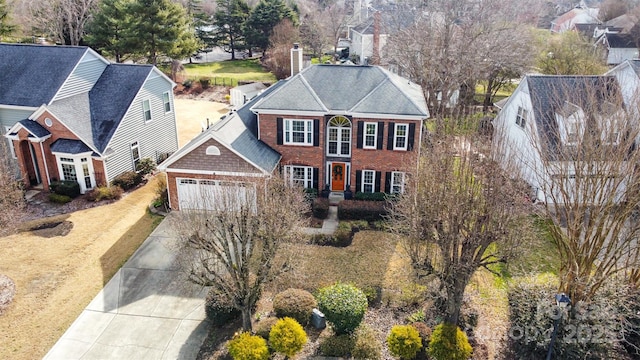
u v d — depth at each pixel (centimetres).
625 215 1608
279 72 6141
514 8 5669
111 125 2933
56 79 2944
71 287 2041
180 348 1733
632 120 1739
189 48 5716
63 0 5688
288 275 2061
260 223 1727
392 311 1914
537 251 2231
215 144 2483
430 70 4209
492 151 1819
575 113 1873
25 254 2256
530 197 2447
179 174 2558
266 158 2638
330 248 2352
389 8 7344
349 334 1756
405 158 2709
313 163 2795
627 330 1667
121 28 5316
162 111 3422
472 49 4197
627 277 1808
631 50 6406
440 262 1936
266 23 7062
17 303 1930
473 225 1703
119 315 1892
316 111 2652
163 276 2128
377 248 2348
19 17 6112
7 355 1677
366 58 6850
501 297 1997
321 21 8231
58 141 2806
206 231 1723
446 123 2559
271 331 1653
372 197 2764
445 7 4244
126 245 2356
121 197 2875
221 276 1792
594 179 1622
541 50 5216
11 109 2908
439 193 1673
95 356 1691
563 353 1614
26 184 2895
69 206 2736
